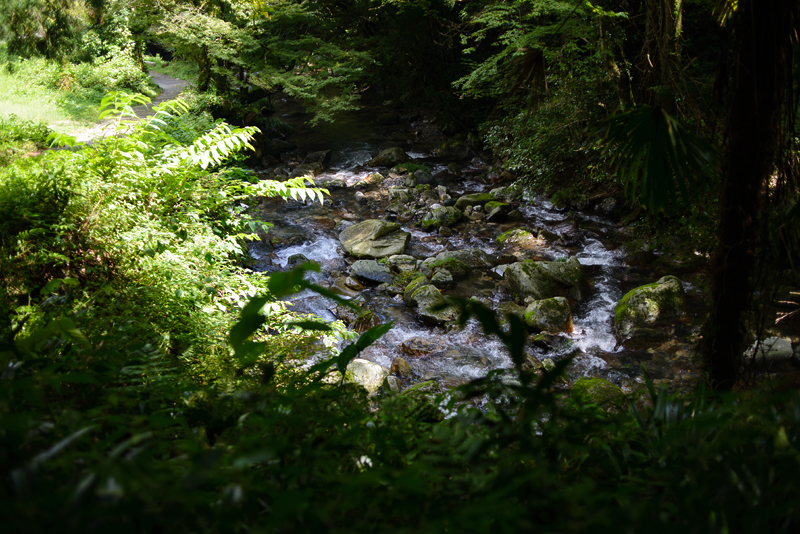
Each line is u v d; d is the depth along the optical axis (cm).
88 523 75
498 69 935
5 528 73
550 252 848
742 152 254
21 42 1544
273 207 1047
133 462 90
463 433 141
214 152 480
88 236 379
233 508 93
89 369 183
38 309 282
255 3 1246
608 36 757
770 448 130
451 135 1573
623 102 784
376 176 1230
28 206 385
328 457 131
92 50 1711
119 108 505
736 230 265
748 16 241
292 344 330
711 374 288
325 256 851
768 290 272
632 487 131
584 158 941
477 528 90
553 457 146
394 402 181
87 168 438
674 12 718
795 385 321
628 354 592
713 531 92
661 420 169
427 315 664
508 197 1069
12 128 936
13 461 104
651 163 239
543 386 129
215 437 171
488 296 725
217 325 355
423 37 1552
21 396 142
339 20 1661
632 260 796
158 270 374
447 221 970
